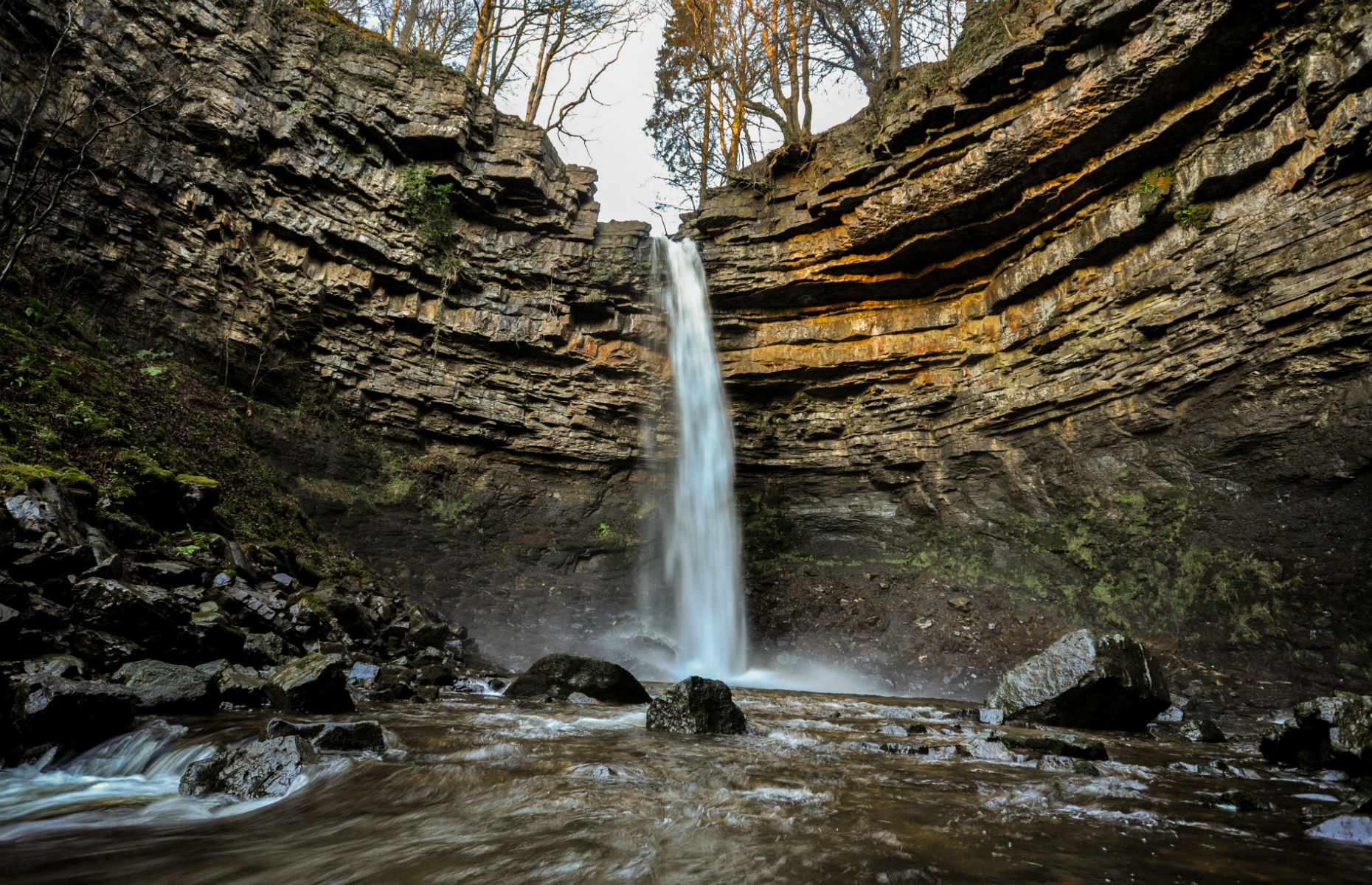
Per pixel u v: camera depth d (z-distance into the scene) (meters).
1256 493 13.92
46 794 3.57
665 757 4.77
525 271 19.06
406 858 2.70
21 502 6.20
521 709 6.97
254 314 15.47
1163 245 14.62
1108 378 15.73
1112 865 2.77
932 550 18.92
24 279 11.44
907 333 19.44
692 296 20.47
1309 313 12.50
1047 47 14.45
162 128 14.48
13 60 12.71
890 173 17.36
